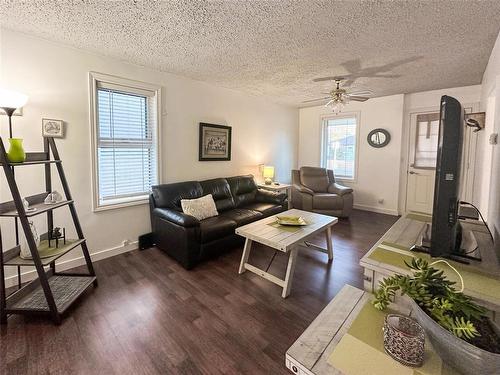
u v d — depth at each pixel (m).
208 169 4.04
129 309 1.99
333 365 0.80
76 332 1.73
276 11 1.89
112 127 2.96
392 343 0.82
